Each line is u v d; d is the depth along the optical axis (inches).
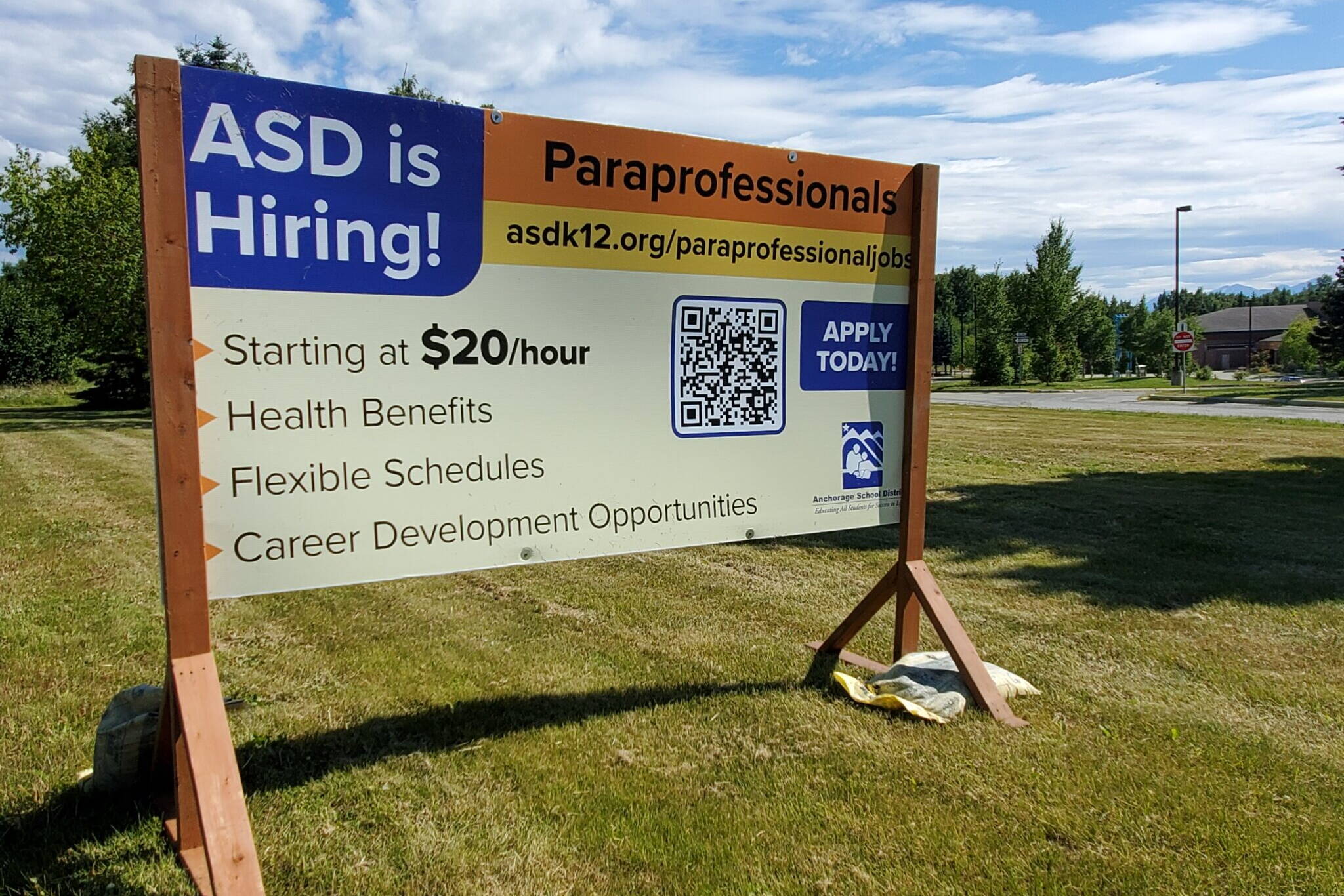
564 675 172.9
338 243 117.1
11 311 1593.3
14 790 123.6
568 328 137.5
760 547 294.2
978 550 285.3
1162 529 317.7
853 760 135.3
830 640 184.4
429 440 126.9
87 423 863.1
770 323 157.2
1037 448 582.9
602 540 144.3
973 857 109.8
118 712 124.2
